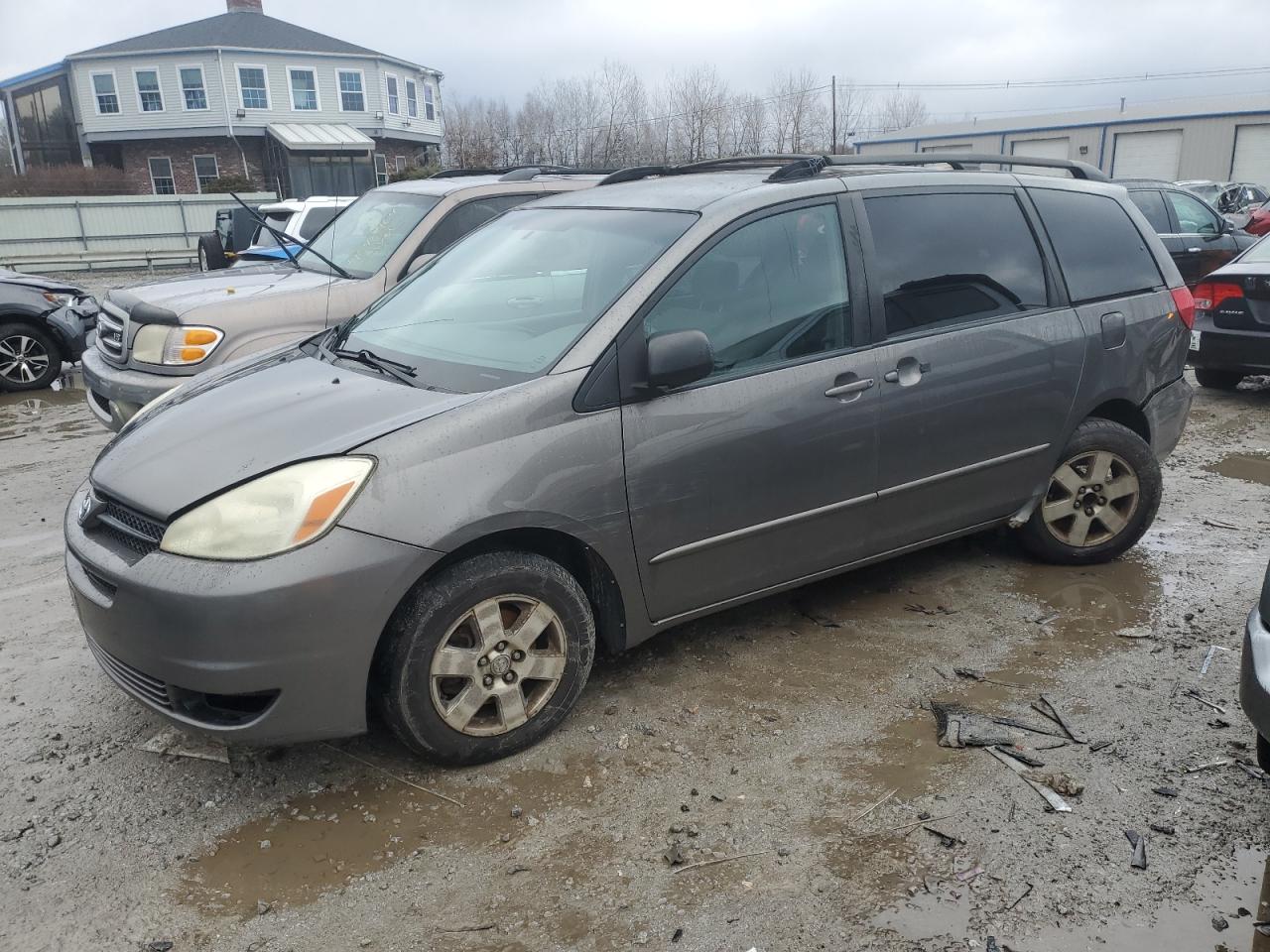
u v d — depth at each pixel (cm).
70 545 328
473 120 5281
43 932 260
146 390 601
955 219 423
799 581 391
